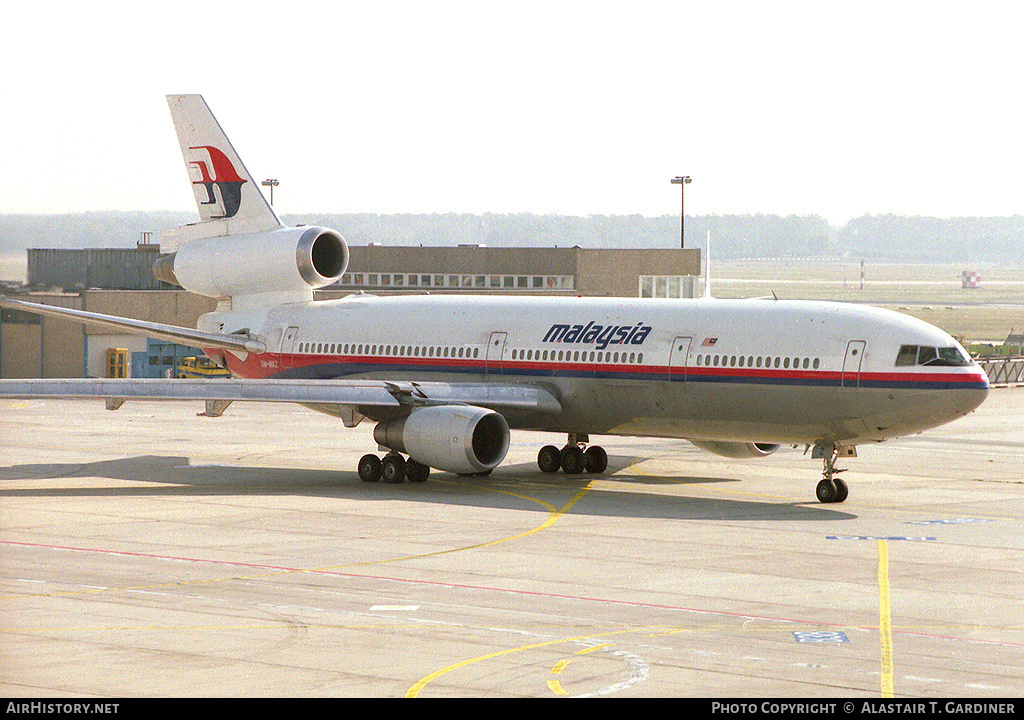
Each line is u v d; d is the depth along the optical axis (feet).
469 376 336.90
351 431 453.99
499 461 306.96
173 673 136.15
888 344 276.00
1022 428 501.15
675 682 135.03
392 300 364.38
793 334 287.07
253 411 535.19
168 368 603.67
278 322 376.27
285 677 134.92
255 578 190.90
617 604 174.70
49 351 554.87
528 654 146.30
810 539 233.35
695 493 302.04
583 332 319.47
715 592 183.73
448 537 230.89
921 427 277.23
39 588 182.60
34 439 419.13
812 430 286.05
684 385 299.17
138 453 382.42
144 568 198.70
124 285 634.02
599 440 427.33
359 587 184.75
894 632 159.74
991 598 181.68
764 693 131.23
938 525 253.65
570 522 250.98
